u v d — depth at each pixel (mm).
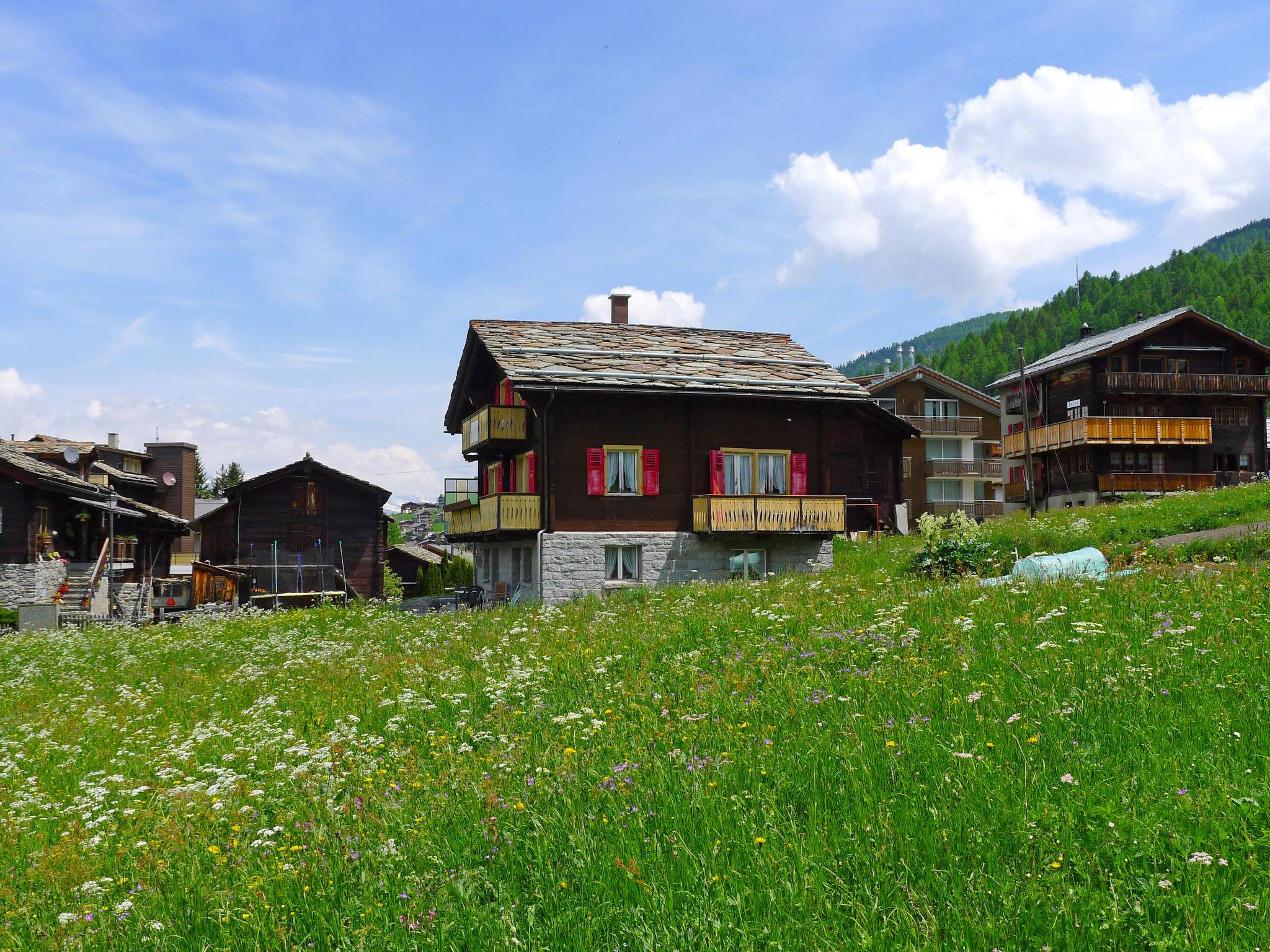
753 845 4594
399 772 6895
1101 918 3689
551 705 8828
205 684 13742
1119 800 4609
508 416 27672
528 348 27000
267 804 6516
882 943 3676
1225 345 47812
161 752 8938
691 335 31203
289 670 14062
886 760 5543
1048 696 6477
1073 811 4500
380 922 4332
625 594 20766
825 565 27250
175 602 40188
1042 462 51531
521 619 17250
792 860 4383
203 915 4652
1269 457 48469
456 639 15539
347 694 11172
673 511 26406
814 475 27906
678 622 13289
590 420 25922
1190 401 47656
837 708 7102
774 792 5332
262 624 22844
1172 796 4594
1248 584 10492
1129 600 10250
